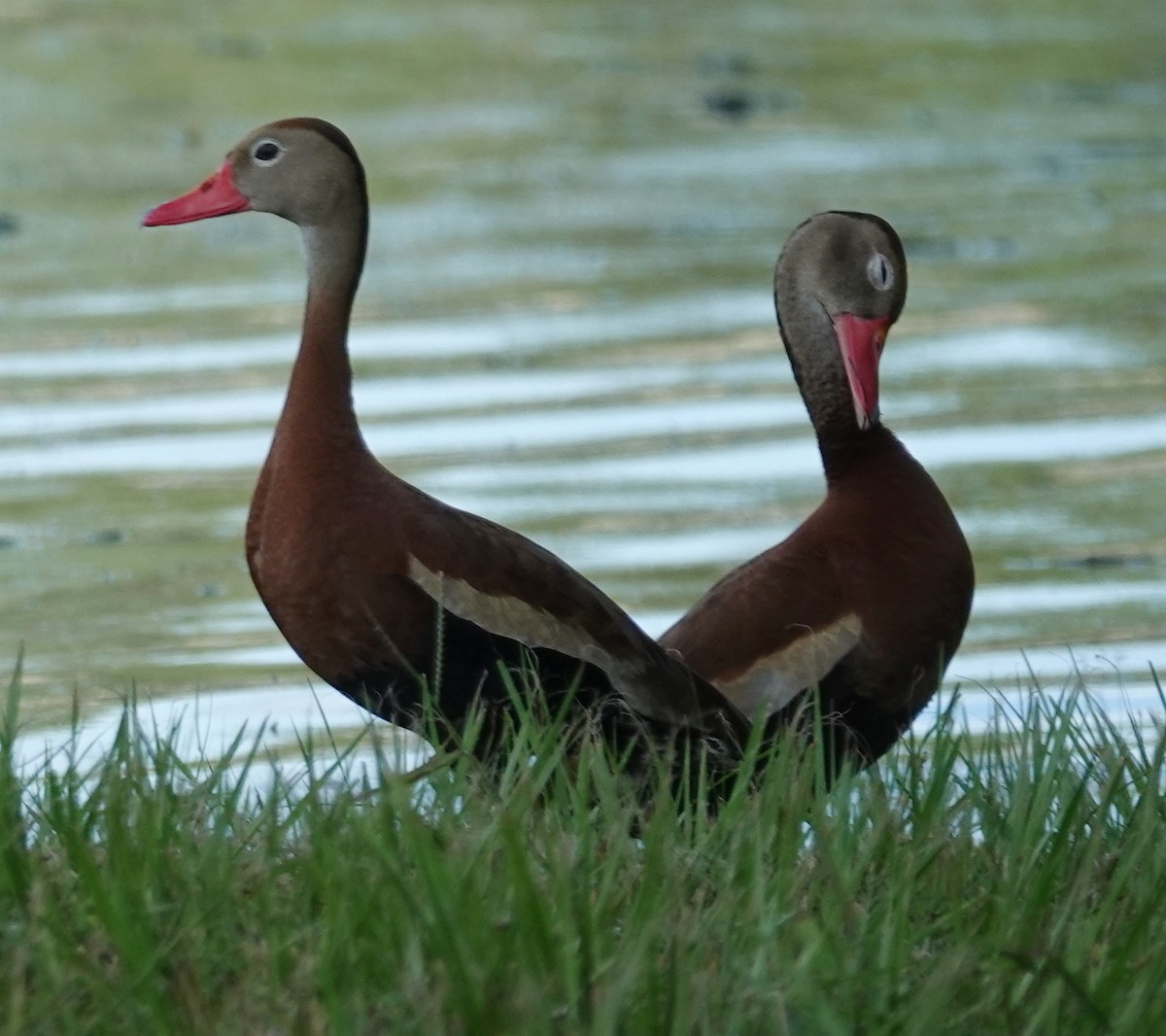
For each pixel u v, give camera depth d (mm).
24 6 39250
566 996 6277
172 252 24156
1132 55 36188
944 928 7004
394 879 6422
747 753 7871
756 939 6531
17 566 14203
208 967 6512
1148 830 7523
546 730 8109
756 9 40562
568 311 21391
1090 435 17188
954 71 34969
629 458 16516
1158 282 22625
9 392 18578
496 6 40406
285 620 8867
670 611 13016
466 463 16391
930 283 22766
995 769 8906
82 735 10758
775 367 19297
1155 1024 6328
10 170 27844
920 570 9406
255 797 9117
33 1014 6219
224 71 34031
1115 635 12633
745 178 27703
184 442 17156
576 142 29766
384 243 24453
